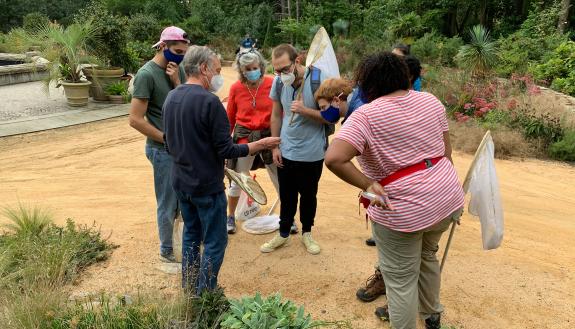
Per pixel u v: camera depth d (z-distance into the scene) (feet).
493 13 88.02
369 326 10.21
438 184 8.12
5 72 42.45
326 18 73.15
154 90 11.36
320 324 9.08
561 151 26.43
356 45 59.36
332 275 12.16
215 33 79.66
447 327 9.49
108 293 10.98
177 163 9.80
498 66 47.06
